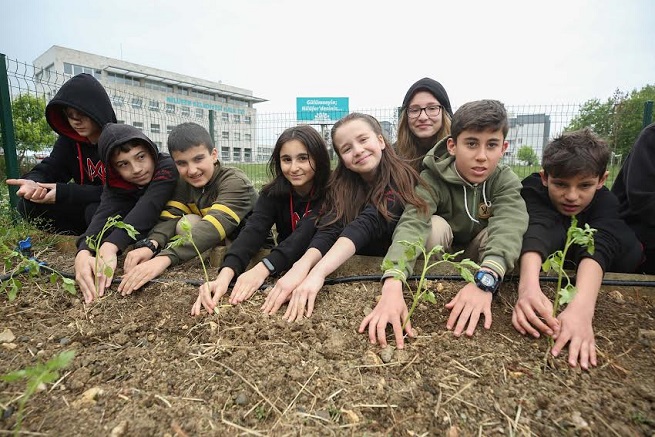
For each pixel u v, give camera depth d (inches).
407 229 76.2
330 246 82.0
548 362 54.3
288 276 73.1
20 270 79.6
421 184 86.2
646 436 41.6
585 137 75.9
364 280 80.5
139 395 47.5
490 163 76.9
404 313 63.4
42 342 60.3
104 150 95.3
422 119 117.6
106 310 71.5
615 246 72.4
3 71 131.9
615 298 73.2
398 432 42.2
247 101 2704.2
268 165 95.4
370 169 84.8
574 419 43.5
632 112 278.1
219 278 77.4
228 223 95.4
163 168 101.7
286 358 54.3
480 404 46.1
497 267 66.6
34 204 120.0
